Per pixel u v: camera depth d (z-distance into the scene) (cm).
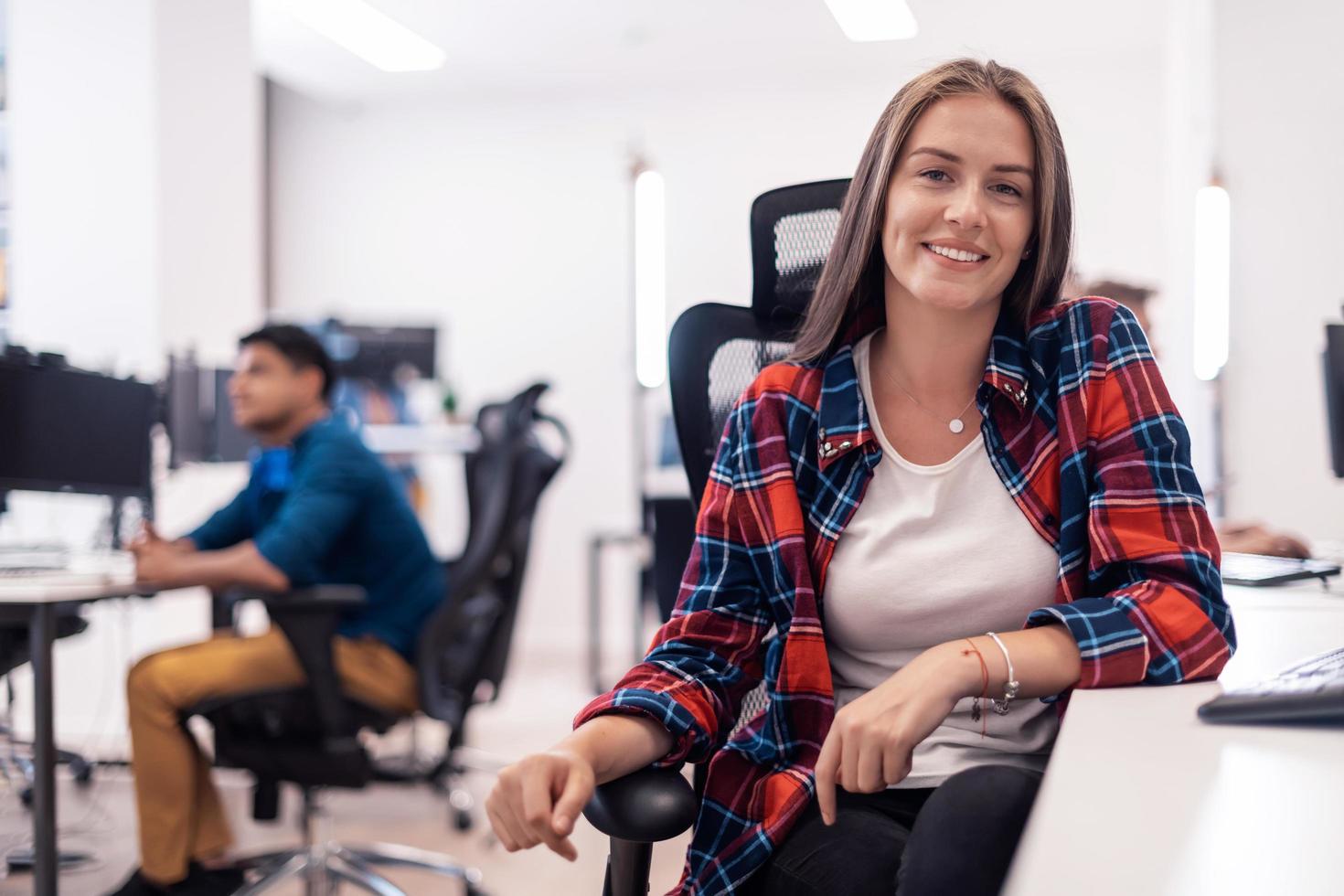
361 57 616
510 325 673
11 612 231
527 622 665
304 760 242
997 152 109
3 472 283
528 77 650
